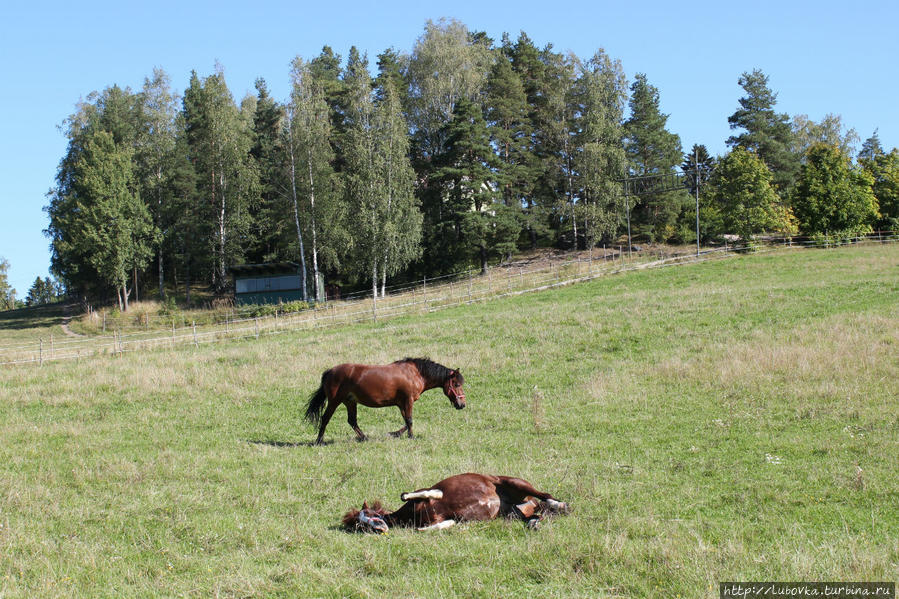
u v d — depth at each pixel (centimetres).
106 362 2980
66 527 926
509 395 2042
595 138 6644
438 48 7012
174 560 785
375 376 1527
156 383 2352
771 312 2917
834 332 2388
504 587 669
